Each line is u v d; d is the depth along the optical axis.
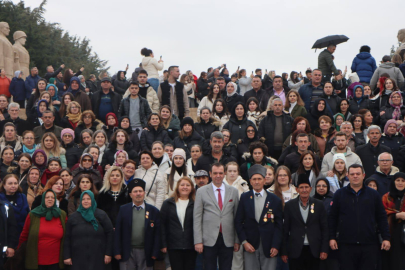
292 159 12.85
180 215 10.50
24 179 11.99
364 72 19.50
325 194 10.89
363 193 10.13
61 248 10.32
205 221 10.40
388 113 15.52
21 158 12.14
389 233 10.05
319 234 10.18
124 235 10.35
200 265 11.12
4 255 10.42
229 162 11.54
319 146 13.91
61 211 10.49
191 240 10.45
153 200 11.65
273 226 10.28
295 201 10.35
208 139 13.33
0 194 10.84
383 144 13.73
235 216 10.44
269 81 19.53
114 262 10.64
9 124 14.09
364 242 10.02
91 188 11.04
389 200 10.43
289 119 14.65
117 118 16.02
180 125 15.31
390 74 18.14
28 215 10.41
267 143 14.61
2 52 23.78
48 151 13.25
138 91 16.09
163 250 10.42
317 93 16.41
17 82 19.92
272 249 10.14
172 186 11.88
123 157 12.51
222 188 10.58
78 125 15.09
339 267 10.19
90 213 10.25
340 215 10.20
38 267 10.22
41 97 16.59
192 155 12.80
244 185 11.67
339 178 11.80
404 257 10.17
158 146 12.38
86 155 11.99
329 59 18.50
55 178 10.98
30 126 16.14
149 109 16.08
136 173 11.79
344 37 18.98
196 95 20.77
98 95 16.56
